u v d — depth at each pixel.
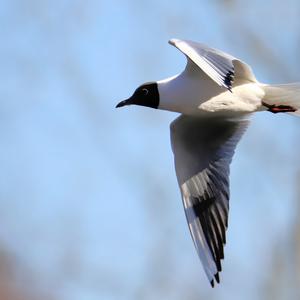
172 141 15.88
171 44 14.20
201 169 15.93
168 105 15.36
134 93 15.45
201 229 15.78
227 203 15.77
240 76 15.15
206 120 15.70
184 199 15.84
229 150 15.93
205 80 15.12
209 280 15.58
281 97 15.30
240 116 15.89
